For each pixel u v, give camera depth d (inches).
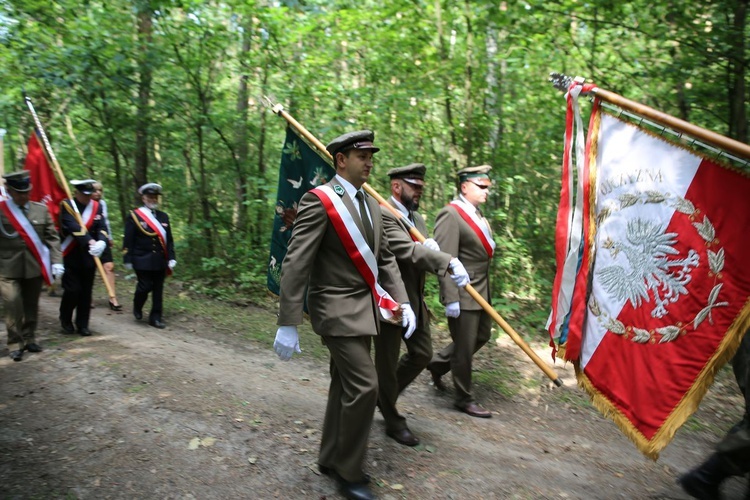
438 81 343.0
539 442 163.9
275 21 349.7
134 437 142.3
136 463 130.6
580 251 123.6
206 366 204.4
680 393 104.0
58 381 179.8
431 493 126.1
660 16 275.1
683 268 105.6
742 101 260.2
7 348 219.0
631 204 114.3
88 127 461.7
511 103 366.3
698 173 105.0
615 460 154.5
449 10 339.9
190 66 374.6
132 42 367.6
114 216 531.8
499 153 341.4
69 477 123.9
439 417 177.8
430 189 386.0
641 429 109.2
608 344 117.0
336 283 124.3
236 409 161.9
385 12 336.2
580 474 142.6
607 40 333.7
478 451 151.3
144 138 418.9
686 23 252.7
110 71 367.9
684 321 104.9
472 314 180.7
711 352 101.0
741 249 98.9
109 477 124.7
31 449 134.9
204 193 410.3
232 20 370.3
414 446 150.5
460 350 181.8
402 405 186.9
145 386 175.6
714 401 203.2
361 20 345.4
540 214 352.5
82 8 372.8
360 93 342.6
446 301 175.6
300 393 184.5
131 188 483.8
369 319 123.3
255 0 344.2
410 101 340.5
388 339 147.7
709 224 102.9
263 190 384.2
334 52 362.3
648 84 313.1
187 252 418.6
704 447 166.6
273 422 155.6
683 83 277.3
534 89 362.9
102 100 378.0
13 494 116.5
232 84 443.8
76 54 357.1
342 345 122.5
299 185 156.0
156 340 243.4
